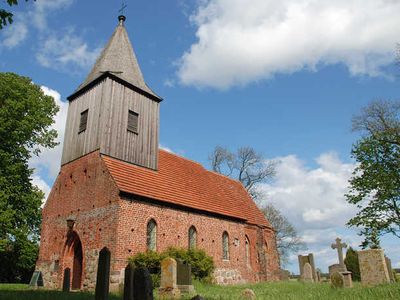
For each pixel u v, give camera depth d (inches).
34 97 1131.3
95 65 1045.2
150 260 729.0
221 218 1076.5
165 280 595.2
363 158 808.3
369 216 767.1
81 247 877.8
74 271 859.4
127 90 970.1
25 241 1053.2
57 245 888.9
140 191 840.9
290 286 762.2
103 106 902.4
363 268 667.4
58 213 925.2
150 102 1030.4
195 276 814.5
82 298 465.1
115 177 818.8
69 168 942.4
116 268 726.5
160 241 846.5
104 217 793.6
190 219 956.6
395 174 768.9
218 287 753.0
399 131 828.6
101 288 360.8
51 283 860.0
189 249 851.4
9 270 1233.4
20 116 1082.7
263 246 1240.2
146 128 994.7
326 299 445.1
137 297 331.9
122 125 928.3
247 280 1103.0
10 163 1043.3
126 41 1074.7
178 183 1027.9
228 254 1066.1
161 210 876.6
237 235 1123.9
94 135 896.9
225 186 1317.7
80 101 994.1
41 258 924.0
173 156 1172.5
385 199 754.2
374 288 512.7
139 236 796.0
